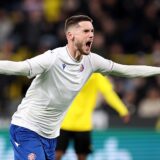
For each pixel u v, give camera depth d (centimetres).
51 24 4509
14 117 1981
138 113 3734
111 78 3959
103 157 3412
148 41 4619
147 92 3981
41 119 1945
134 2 4794
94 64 1962
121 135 3444
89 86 2747
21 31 4509
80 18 1900
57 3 4759
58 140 2758
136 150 3444
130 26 4675
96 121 3597
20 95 4022
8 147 3362
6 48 4259
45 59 1866
